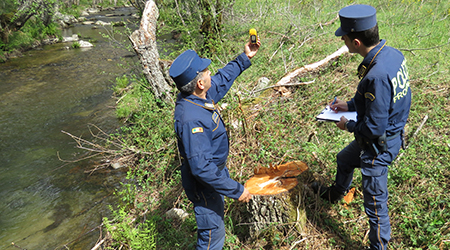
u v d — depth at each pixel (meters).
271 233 2.77
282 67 6.30
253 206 2.78
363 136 2.27
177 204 3.76
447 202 2.77
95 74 10.41
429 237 2.50
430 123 3.88
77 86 9.37
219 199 2.47
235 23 9.37
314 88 5.09
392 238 2.67
